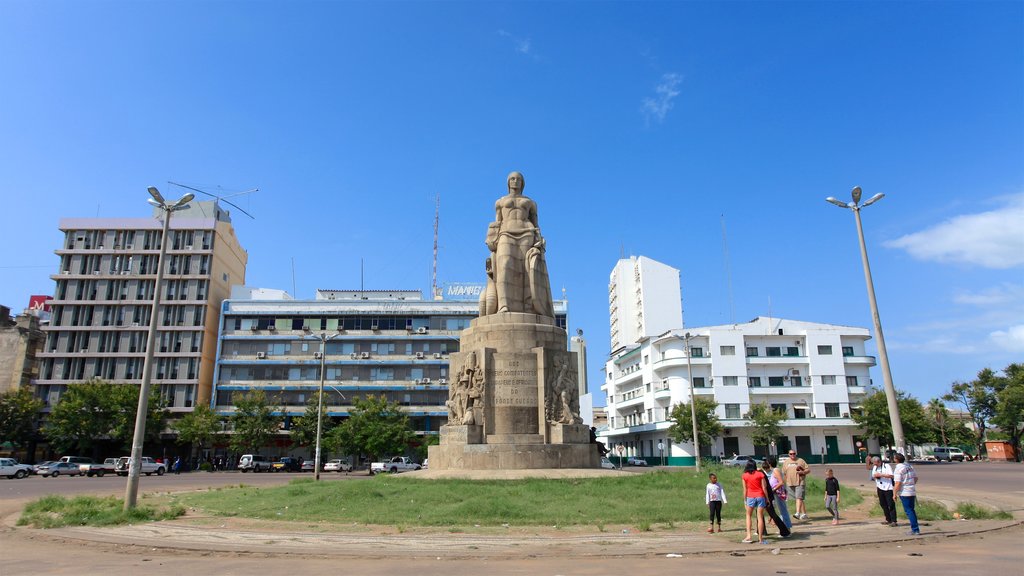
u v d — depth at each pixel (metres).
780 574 9.80
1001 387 72.69
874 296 19.88
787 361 70.88
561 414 23.20
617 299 112.62
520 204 26.02
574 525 14.82
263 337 73.88
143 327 72.38
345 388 73.06
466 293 84.94
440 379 73.88
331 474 55.97
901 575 9.56
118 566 10.99
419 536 13.73
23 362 72.88
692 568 10.41
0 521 18.09
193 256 74.94
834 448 68.38
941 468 49.97
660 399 72.75
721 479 21.02
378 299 77.19
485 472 20.88
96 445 66.94
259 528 15.16
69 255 74.31
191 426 64.81
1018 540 13.14
